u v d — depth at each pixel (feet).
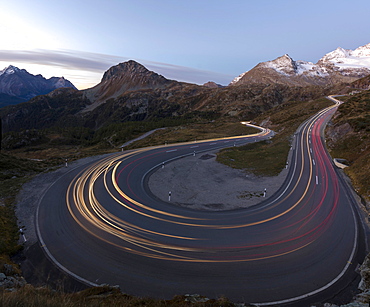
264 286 41.29
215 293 39.40
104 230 59.82
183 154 147.54
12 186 90.74
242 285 41.34
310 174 104.53
